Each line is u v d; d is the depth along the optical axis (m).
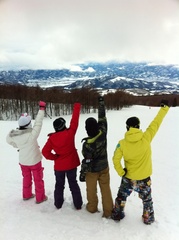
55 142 3.42
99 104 3.55
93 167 3.28
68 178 3.58
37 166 3.76
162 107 3.31
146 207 3.23
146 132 3.17
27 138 3.62
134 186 3.20
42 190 3.86
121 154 3.14
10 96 39.69
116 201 3.33
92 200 3.50
